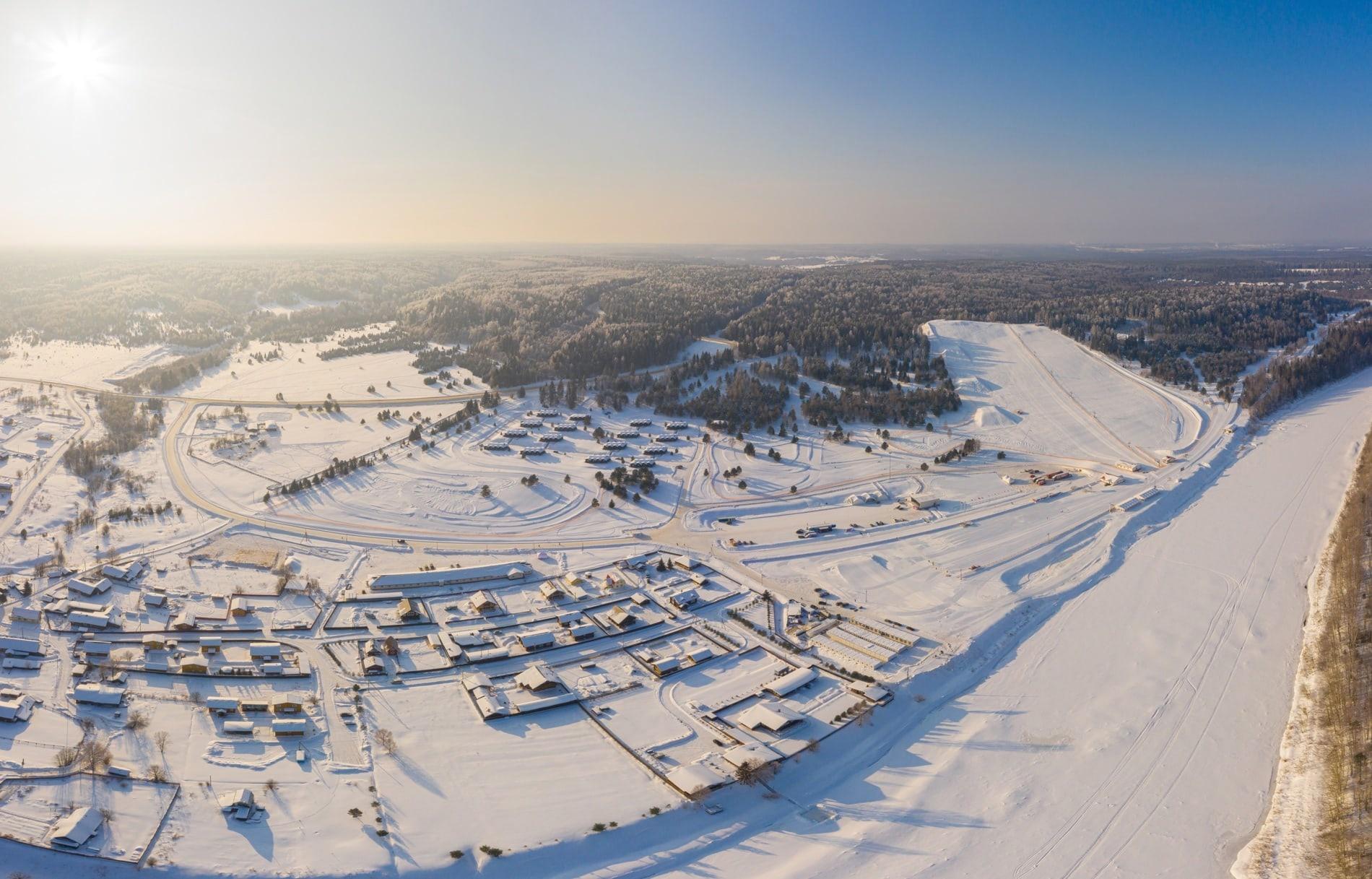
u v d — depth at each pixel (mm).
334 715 93750
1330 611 116125
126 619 111688
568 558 142125
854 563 139625
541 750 89312
